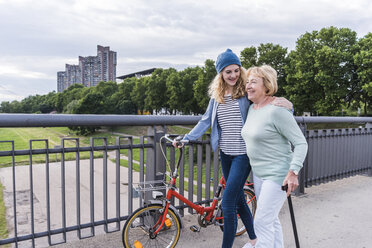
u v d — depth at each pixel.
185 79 70.00
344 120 4.85
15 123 2.12
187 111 70.62
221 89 2.34
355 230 3.15
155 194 2.57
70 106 121.00
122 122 2.67
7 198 10.83
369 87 37.88
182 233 3.00
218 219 2.75
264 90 2.09
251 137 2.06
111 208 9.96
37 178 18.69
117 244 2.73
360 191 4.51
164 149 3.03
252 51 46.00
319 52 39.88
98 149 2.71
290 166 1.89
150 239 2.60
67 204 10.00
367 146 5.41
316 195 4.32
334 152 4.86
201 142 3.33
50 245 2.54
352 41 41.25
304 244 2.83
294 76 42.03
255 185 2.28
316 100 41.84
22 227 6.32
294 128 1.93
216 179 3.47
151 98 82.12
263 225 2.06
